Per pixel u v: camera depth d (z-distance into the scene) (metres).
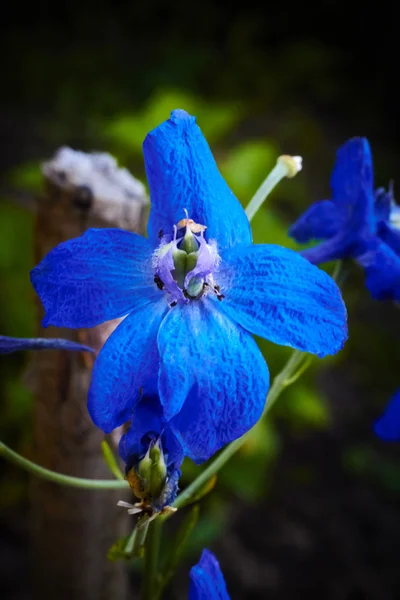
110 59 1.00
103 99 0.90
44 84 0.95
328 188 0.81
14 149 0.79
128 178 0.23
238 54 1.03
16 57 0.99
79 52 1.01
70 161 0.23
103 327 0.22
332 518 0.47
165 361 0.17
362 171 0.20
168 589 0.40
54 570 0.26
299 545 0.45
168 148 0.18
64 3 1.11
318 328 0.17
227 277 0.18
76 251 0.17
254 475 0.39
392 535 0.46
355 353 0.62
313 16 1.12
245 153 0.40
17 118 0.87
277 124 0.90
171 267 0.17
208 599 0.18
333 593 0.43
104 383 0.17
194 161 0.18
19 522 0.43
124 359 0.17
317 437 0.53
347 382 0.59
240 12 1.13
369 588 0.43
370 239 0.20
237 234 0.18
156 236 0.18
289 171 0.20
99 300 0.17
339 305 0.17
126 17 1.11
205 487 0.20
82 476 0.24
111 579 0.27
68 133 0.84
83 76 0.96
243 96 0.98
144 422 0.17
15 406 0.39
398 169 0.89
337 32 1.12
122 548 0.19
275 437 0.41
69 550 0.26
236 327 0.17
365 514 0.48
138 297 0.18
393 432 0.21
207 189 0.18
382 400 0.58
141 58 1.02
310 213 0.21
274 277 0.17
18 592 0.39
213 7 1.12
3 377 0.42
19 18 1.10
